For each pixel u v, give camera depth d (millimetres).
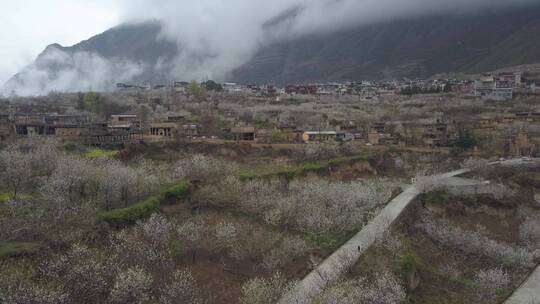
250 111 197875
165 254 65750
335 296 51781
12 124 133375
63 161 88438
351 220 83938
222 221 82188
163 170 105125
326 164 121812
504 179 123562
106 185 80750
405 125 172250
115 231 70625
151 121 160125
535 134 158000
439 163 137375
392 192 110375
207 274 65500
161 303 52594
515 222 106250
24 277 51344
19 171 82125
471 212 106688
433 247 87000
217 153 131000
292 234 80812
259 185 98375
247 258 70562
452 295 69812
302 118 184375
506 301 68875
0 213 67938
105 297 51281
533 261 85250
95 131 133750
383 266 66938
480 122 174125
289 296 56531
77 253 56219
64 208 71062
